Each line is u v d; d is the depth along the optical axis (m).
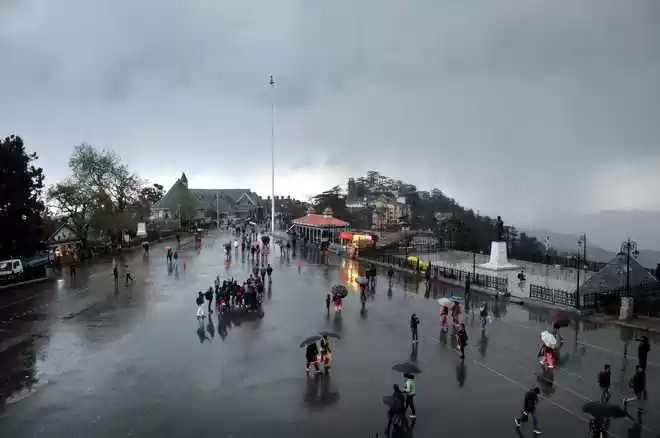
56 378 21.81
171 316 33.09
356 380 21.52
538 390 16.78
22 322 31.67
